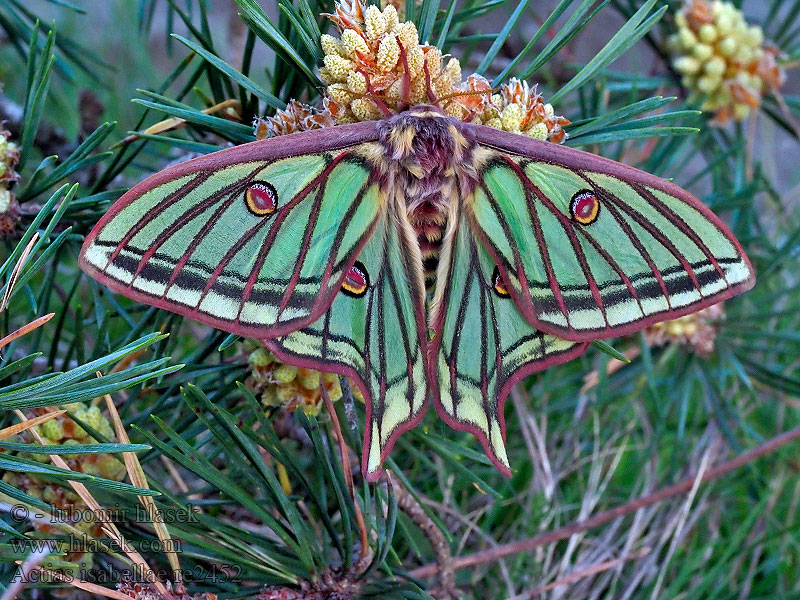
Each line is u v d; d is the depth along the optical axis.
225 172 0.14
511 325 0.16
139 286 0.14
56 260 0.17
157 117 0.18
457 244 0.16
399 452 0.21
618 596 0.21
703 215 0.15
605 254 0.16
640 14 0.15
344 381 0.16
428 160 0.15
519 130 0.16
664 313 0.16
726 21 0.21
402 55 0.15
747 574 0.22
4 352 0.17
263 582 0.16
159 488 0.15
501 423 0.16
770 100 0.23
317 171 0.15
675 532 0.22
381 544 0.16
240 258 0.15
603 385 0.21
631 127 0.16
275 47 0.15
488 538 0.21
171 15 0.21
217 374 0.18
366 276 0.16
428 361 0.16
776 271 0.23
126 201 0.14
